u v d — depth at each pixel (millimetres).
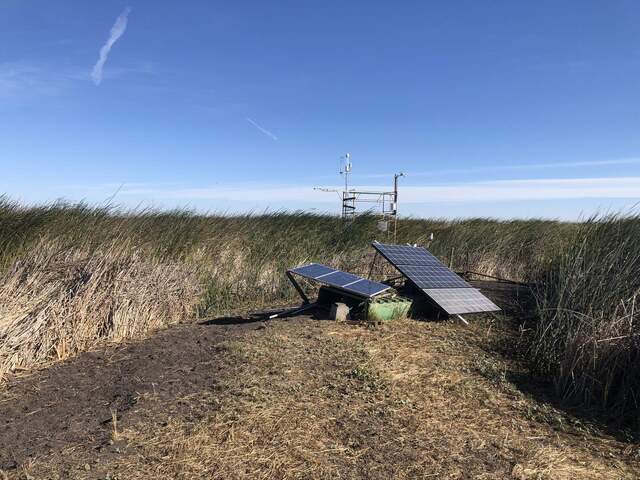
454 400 4691
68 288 6680
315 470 3443
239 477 3344
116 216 10273
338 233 13836
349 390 4695
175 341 6363
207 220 12172
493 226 15797
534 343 6246
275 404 4352
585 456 3854
